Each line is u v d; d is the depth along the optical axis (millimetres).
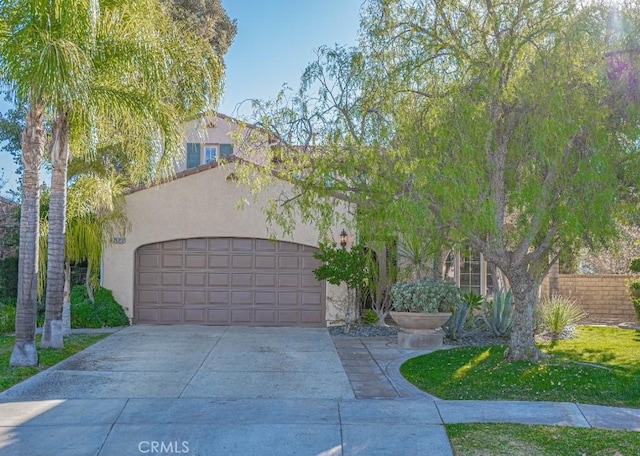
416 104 9539
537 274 11078
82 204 13422
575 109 8359
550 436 6539
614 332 14578
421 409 7742
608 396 8195
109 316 15188
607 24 8703
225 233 15961
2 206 19844
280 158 10117
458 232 9234
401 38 9828
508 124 9141
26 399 8203
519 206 8430
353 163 9211
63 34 9422
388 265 15352
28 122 10109
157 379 9500
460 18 9516
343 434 6727
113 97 10922
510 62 8812
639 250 19672
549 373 9172
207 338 13719
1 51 9461
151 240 15914
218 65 11836
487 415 7422
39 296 14094
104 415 7426
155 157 11852
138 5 11031
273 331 14953
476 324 14148
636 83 8852
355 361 11086
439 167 8336
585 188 8172
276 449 6273
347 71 9922
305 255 16062
